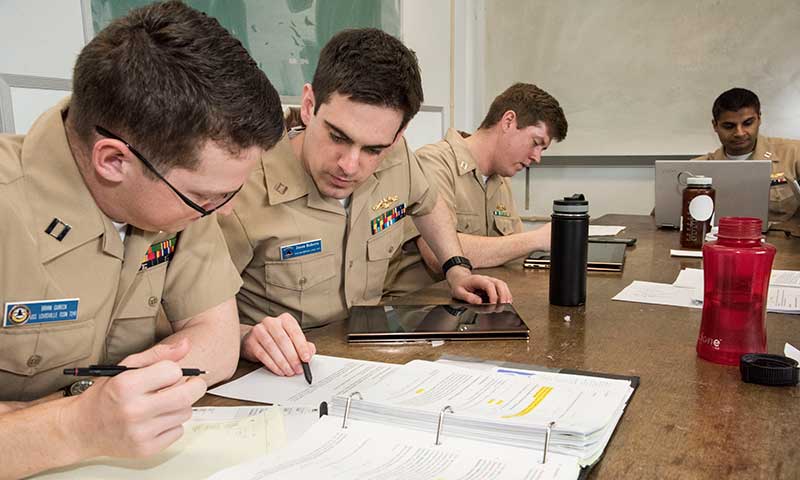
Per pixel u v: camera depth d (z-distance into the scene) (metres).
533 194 4.01
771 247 0.90
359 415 0.71
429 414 0.68
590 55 3.75
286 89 2.66
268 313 1.41
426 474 0.58
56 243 0.86
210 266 1.08
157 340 1.11
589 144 3.84
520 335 1.05
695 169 2.31
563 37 3.80
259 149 0.77
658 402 0.78
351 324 1.10
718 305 0.92
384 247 1.53
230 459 0.65
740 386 0.83
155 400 0.61
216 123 0.71
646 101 3.67
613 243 1.96
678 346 1.00
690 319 1.16
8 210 0.82
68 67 1.82
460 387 0.79
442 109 3.93
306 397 0.82
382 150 1.25
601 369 0.90
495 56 4.02
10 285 0.84
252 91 0.74
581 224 1.24
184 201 0.77
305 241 1.37
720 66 3.48
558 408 0.69
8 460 0.62
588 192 3.88
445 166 2.13
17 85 1.70
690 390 0.82
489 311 1.18
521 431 0.63
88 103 0.74
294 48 2.69
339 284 1.45
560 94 3.86
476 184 2.23
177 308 1.06
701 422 0.72
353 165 1.23
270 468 0.60
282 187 1.34
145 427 0.61
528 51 3.91
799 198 2.51
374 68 1.15
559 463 0.59
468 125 4.15
